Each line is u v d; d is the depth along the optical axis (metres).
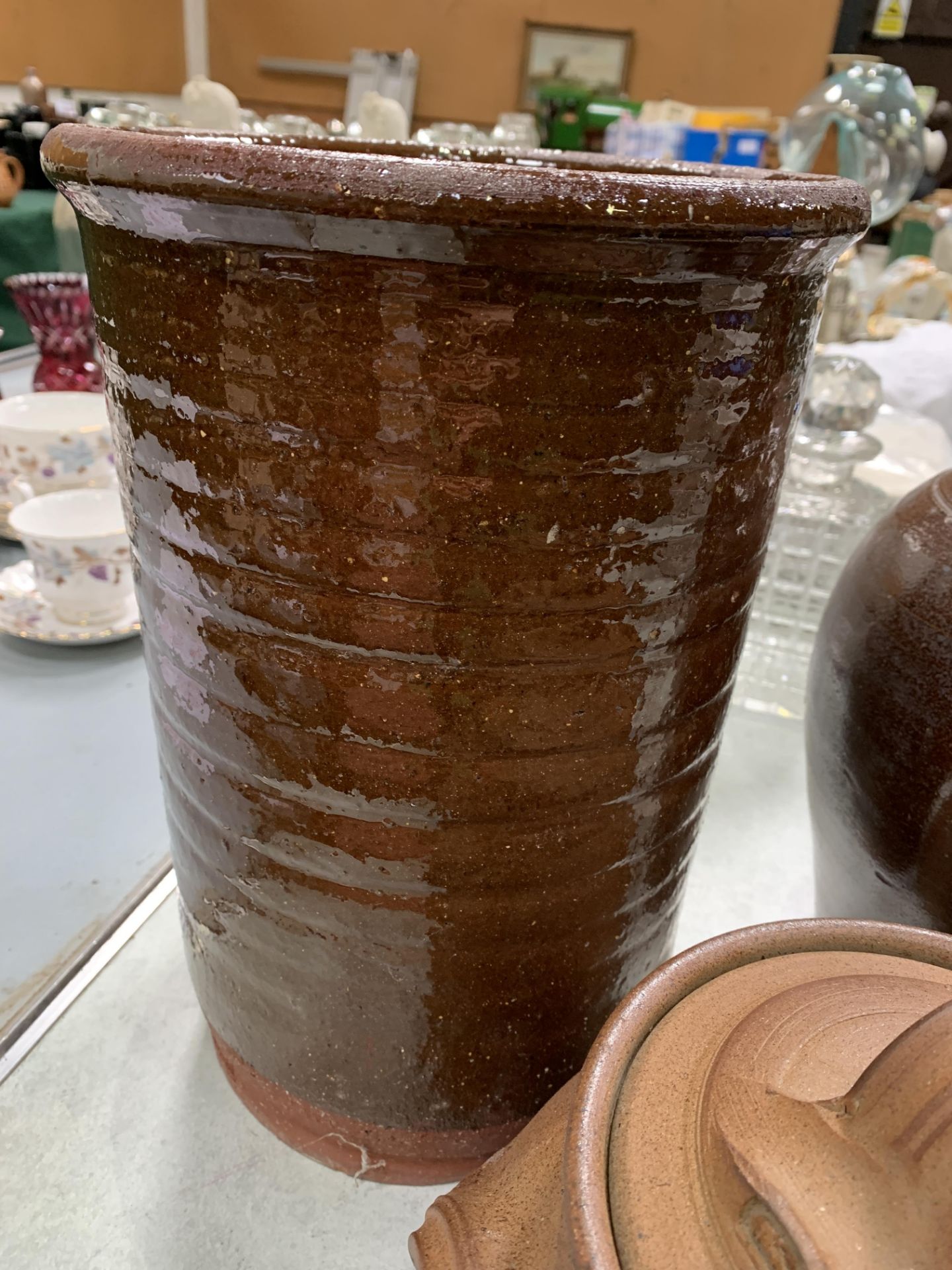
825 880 0.63
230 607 0.37
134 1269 0.47
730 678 0.46
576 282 0.29
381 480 0.33
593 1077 0.32
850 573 0.58
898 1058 0.27
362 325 0.30
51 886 0.67
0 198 1.41
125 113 1.21
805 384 0.41
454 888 0.41
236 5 2.30
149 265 0.33
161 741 0.47
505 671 0.36
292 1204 0.50
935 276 1.40
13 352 1.42
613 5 2.20
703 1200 0.28
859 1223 0.25
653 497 0.34
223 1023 0.51
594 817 0.41
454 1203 0.36
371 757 0.38
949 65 2.08
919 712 0.49
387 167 0.27
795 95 2.21
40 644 0.96
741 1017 0.34
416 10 2.27
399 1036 0.45
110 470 0.98
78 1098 0.55
